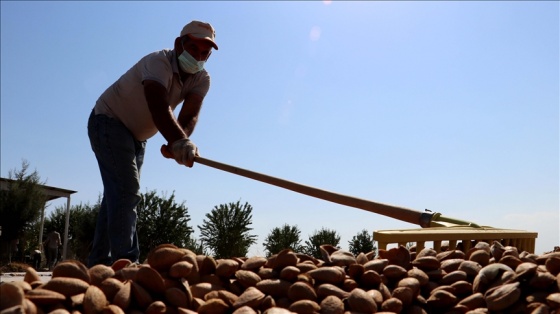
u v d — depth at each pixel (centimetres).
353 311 201
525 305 205
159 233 1686
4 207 1858
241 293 224
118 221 387
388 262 248
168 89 412
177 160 379
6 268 1569
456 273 233
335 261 242
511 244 379
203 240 1692
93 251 409
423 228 317
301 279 221
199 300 204
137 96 407
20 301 160
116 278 211
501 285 214
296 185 331
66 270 201
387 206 312
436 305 217
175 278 209
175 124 386
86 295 180
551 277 209
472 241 346
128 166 399
